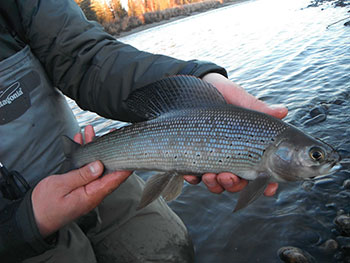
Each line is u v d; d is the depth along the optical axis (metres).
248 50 2.16
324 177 0.63
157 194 0.37
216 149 0.35
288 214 0.57
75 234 0.41
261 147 0.35
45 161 0.40
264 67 1.60
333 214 0.54
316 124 0.84
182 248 0.47
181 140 0.36
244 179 0.36
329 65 1.33
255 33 2.84
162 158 0.37
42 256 0.37
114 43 0.45
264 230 0.55
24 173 0.38
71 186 0.34
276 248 0.51
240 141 0.35
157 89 0.38
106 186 0.35
